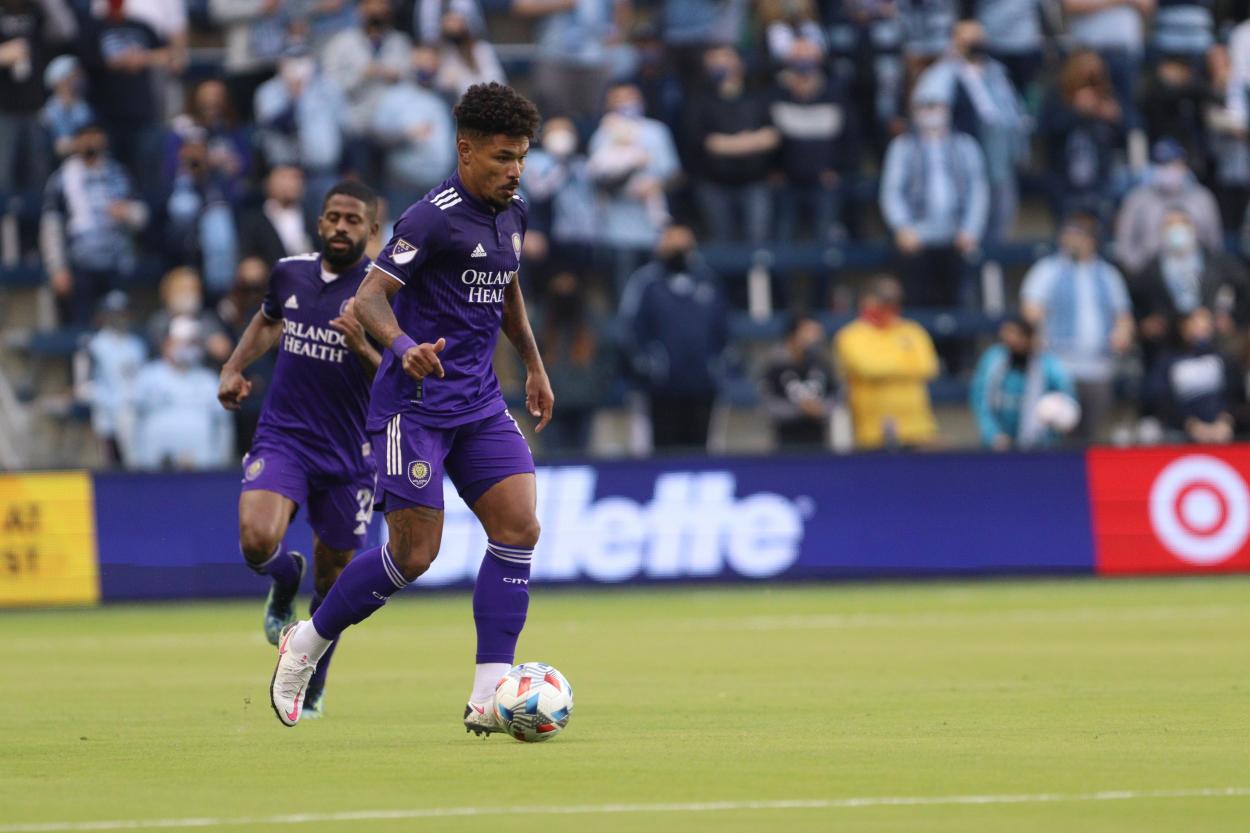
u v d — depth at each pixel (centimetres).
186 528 6456
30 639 5178
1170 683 3544
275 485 3164
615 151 7719
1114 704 3156
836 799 2066
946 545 6831
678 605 6075
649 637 4897
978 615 5481
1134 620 5212
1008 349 7162
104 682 3909
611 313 8225
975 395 7269
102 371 7188
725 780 2233
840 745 2597
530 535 2714
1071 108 8531
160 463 6875
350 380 3191
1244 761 2395
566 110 8131
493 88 2633
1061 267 7556
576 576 6625
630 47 8506
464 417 2686
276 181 6956
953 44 8125
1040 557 6869
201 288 7388
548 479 6644
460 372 2686
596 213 7550
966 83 8094
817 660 4169
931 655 4253
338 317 3102
